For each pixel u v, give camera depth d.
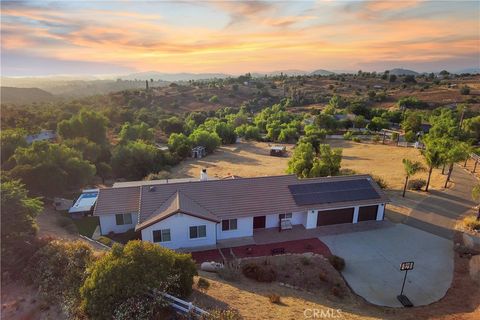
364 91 156.62
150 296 13.44
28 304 14.68
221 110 133.62
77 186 36.69
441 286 20.17
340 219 28.98
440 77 186.12
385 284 20.45
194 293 16.08
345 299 18.89
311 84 188.12
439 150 36.41
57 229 26.42
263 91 169.75
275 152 66.44
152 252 14.52
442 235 26.94
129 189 28.41
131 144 54.56
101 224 26.97
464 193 36.44
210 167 56.03
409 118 79.38
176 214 24.28
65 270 15.91
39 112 83.25
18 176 31.11
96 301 12.73
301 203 28.02
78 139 47.88
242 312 14.58
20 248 17.55
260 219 28.08
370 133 85.25
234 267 20.98
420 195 36.06
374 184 30.75
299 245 25.39
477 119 68.88
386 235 26.98
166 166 53.44
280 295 17.89
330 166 37.34
